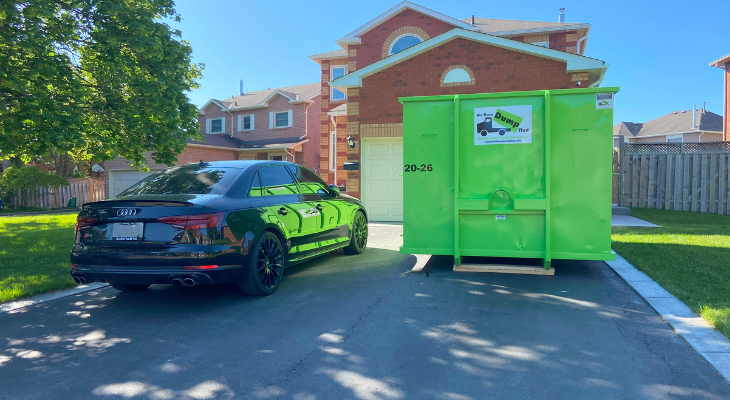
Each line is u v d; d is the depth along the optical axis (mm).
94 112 9258
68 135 7770
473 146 5797
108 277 4621
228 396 2920
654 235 8641
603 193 5445
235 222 4801
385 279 5828
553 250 5629
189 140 23016
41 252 8156
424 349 3586
